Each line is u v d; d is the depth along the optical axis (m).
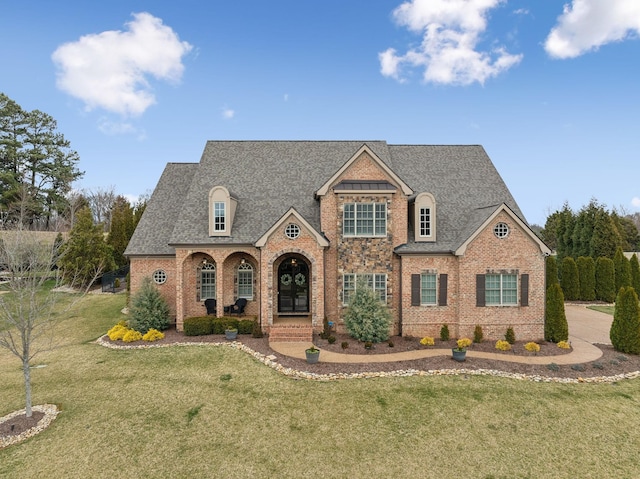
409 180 24.52
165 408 12.51
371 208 21.48
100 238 36.88
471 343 19.41
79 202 53.78
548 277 32.66
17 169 50.50
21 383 14.59
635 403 12.93
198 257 23.22
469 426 11.43
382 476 9.27
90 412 12.27
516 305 20.33
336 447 10.42
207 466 9.63
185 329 20.69
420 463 9.76
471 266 20.31
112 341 19.80
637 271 33.47
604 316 27.20
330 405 12.67
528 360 16.83
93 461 9.80
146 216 24.75
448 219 22.61
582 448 10.41
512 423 11.61
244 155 26.12
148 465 9.66
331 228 21.80
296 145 26.83
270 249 20.75
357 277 21.41
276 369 15.69
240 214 23.11
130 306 21.83
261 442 10.65
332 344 19.03
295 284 23.72
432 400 12.98
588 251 40.53
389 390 13.73
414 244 21.36
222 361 16.62
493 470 9.50
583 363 16.41
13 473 9.34
